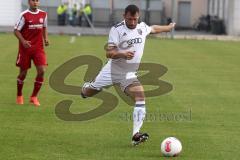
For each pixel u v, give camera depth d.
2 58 84.44
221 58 95.00
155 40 139.12
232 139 37.12
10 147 33.97
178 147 32.38
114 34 34.84
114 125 40.72
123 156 32.31
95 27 192.62
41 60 46.62
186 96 54.12
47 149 33.66
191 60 90.00
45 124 40.56
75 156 32.22
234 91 58.00
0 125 39.91
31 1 45.22
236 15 173.38
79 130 38.88
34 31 45.81
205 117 44.25
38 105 47.50
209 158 32.34
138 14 34.69
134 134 34.16
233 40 148.62
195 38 153.12
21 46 46.19
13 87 56.91
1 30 153.00
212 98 53.34
